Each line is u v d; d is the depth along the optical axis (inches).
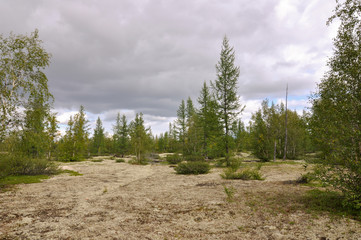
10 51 442.9
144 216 231.1
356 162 202.1
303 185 374.9
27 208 260.4
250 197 298.2
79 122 1353.3
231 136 884.0
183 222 210.4
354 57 236.1
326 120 237.3
